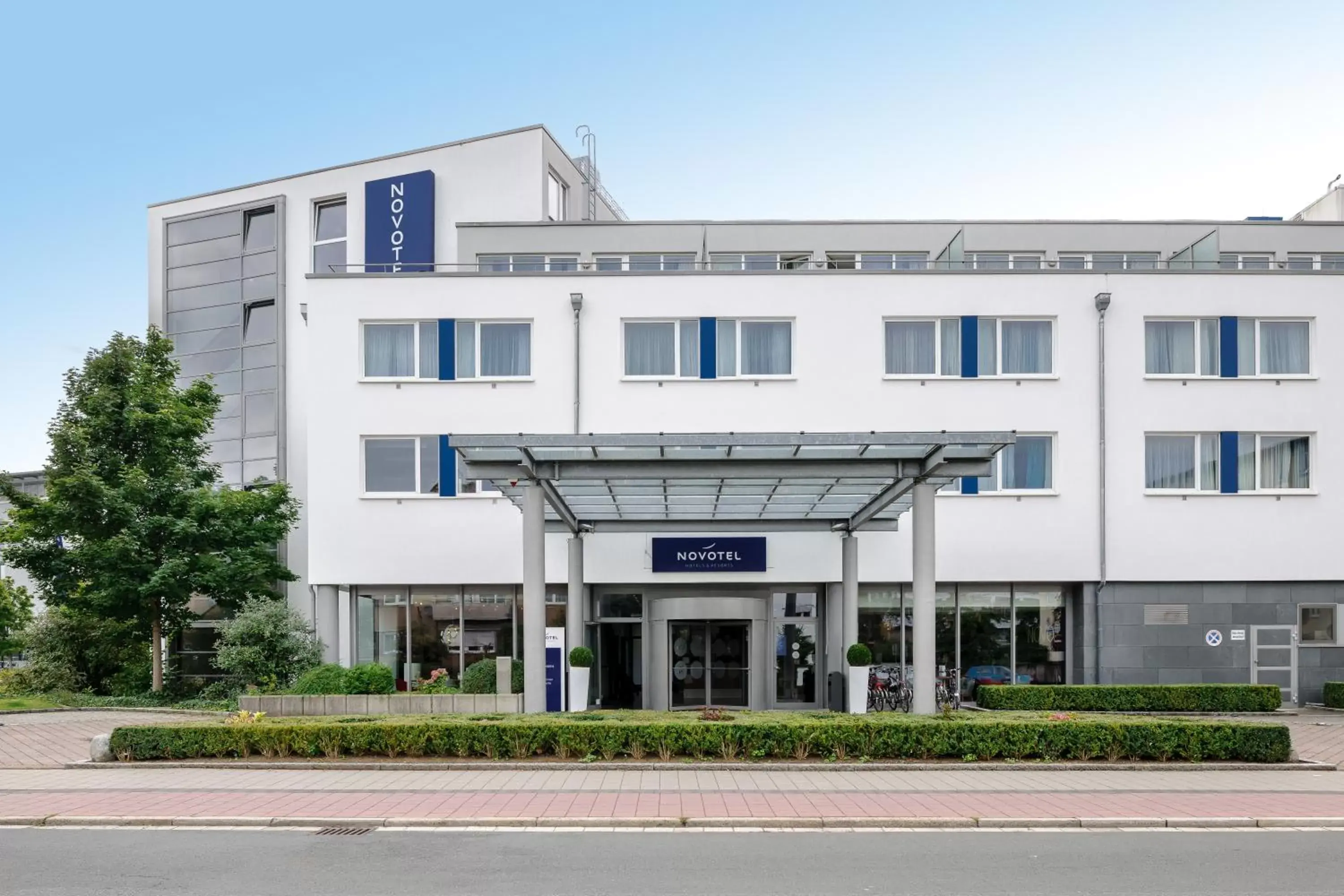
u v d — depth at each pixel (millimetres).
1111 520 24500
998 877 9555
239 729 15852
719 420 24781
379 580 24766
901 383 24812
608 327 25000
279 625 25203
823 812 12117
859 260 28109
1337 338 24859
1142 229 28328
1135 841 11109
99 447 26547
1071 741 15508
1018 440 24875
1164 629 24312
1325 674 24250
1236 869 9906
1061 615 25000
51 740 18609
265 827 11742
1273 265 28375
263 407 30812
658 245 28141
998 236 28250
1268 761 15539
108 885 9281
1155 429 24719
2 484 25828
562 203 32531
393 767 15102
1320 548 24469
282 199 31156
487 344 25203
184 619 27766
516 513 24766
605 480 18000
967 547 24531
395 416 24953
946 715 16594
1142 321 24891
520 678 23062
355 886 9219
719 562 24406
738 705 24281
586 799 12883
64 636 28109
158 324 32344
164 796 13273
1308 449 24922
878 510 21125
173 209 32688
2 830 11703
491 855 10359
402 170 30469
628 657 25125
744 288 25016
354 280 25188
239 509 26453
